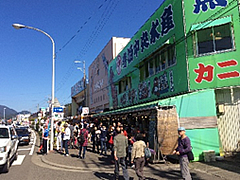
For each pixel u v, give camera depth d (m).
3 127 10.95
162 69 14.64
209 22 11.41
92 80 38.12
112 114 16.69
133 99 19.58
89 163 10.62
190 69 11.77
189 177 6.05
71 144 16.81
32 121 69.06
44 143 14.14
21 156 13.57
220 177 7.46
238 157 10.30
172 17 13.25
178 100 10.44
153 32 15.49
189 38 11.99
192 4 12.08
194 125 10.41
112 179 7.78
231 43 10.99
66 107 62.47
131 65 19.70
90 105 39.41
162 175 8.01
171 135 9.75
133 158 6.95
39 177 8.18
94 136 14.54
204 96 10.70
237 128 10.91
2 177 8.30
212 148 10.37
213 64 11.26
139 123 14.52
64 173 8.80
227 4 11.23
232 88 11.05
